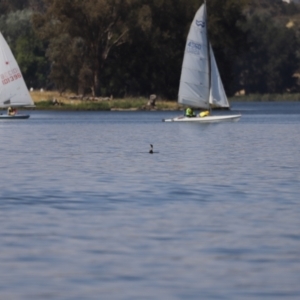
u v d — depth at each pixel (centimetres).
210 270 5769
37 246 6506
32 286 5378
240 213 8025
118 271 5750
